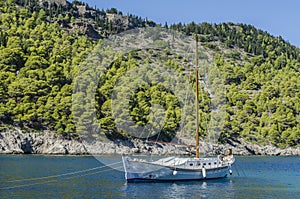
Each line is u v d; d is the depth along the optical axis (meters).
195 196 59.88
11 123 160.38
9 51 194.62
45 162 112.56
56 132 161.25
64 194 58.78
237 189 66.88
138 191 62.06
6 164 103.06
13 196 56.75
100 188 64.31
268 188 69.25
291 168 113.81
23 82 174.00
